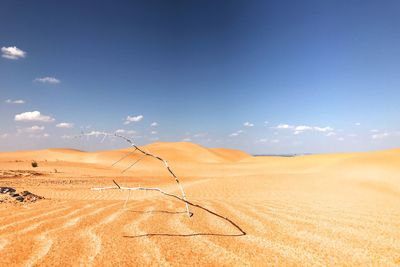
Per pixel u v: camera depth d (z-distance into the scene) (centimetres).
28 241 370
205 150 7412
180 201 766
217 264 314
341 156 4641
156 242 377
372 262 332
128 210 580
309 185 1499
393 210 699
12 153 7094
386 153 2900
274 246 377
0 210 542
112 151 6172
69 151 7206
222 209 638
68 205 616
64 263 304
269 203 765
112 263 306
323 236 429
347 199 936
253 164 5244
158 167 4491
